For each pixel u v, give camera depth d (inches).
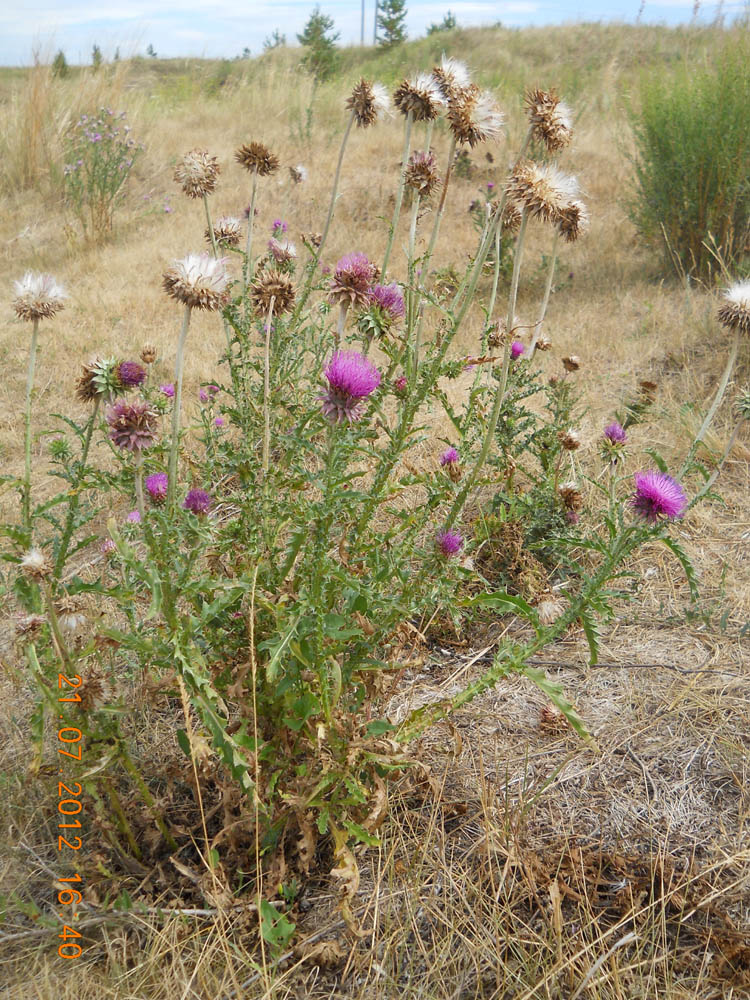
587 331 59.8
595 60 156.2
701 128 66.1
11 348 64.1
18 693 29.1
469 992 19.8
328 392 19.7
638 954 19.6
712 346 54.1
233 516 32.9
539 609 29.9
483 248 23.1
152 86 173.8
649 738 27.4
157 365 58.7
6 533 20.4
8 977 20.1
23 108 115.7
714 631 32.7
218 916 20.2
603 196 92.7
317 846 23.4
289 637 18.7
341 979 20.3
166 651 19.3
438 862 22.8
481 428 31.4
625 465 42.5
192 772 23.9
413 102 26.6
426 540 33.7
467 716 28.4
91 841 23.3
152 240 92.0
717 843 23.5
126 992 19.4
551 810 24.8
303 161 108.1
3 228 100.7
